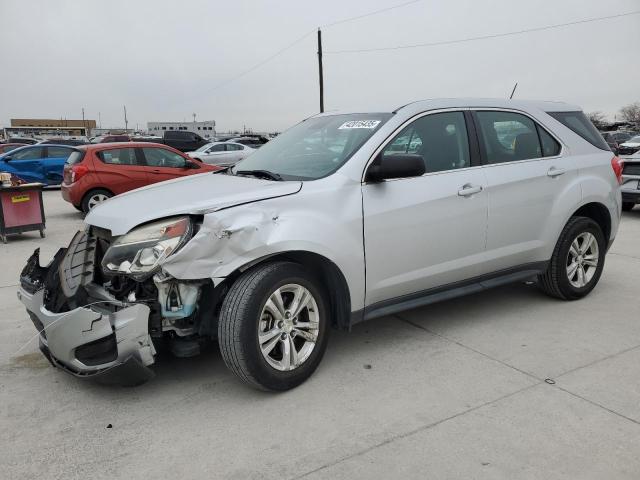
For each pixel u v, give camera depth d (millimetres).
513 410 3150
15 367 3879
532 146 4637
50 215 12102
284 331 3377
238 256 3137
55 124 116438
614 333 4270
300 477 2607
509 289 5438
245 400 3344
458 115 4262
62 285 3443
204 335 3336
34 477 2645
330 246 3434
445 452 2770
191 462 2742
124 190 11352
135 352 3039
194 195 3441
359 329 4449
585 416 3072
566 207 4684
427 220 3885
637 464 2643
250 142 29141
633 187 10031
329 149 3941
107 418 3172
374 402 3283
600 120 61031
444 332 4348
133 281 3262
